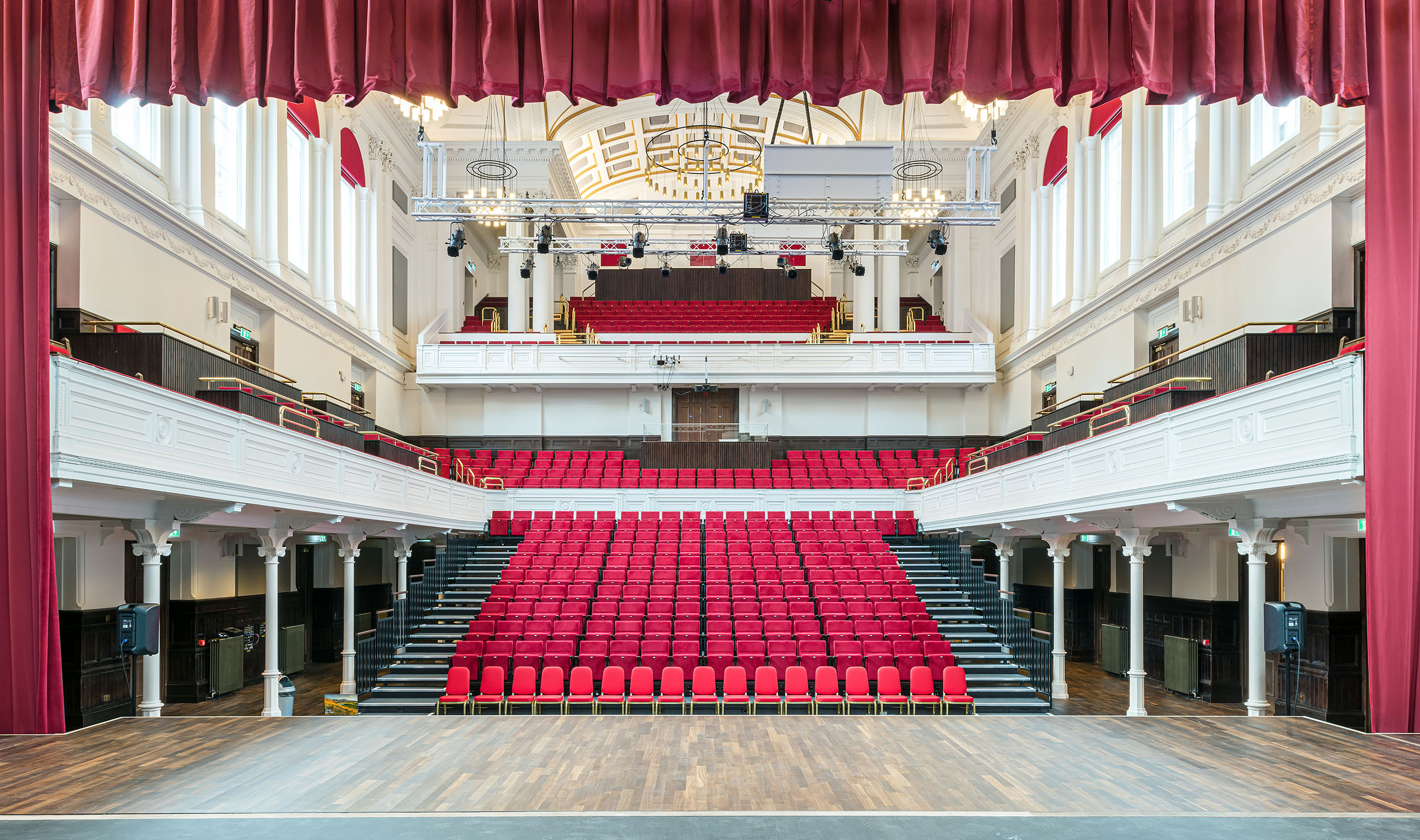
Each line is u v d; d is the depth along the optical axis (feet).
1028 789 19.90
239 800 18.79
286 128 54.85
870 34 24.04
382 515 41.88
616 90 24.04
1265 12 24.03
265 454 32.04
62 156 34.14
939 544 52.80
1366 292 23.86
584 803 18.86
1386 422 23.18
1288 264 39.55
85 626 36.60
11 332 23.15
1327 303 36.83
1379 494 23.29
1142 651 39.73
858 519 57.98
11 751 22.70
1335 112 37.35
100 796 18.93
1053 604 51.39
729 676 34.24
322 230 60.39
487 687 35.55
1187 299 47.91
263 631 49.88
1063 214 66.18
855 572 47.60
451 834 16.80
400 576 48.24
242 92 24.11
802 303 94.63
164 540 29.94
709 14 24.25
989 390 76.38
